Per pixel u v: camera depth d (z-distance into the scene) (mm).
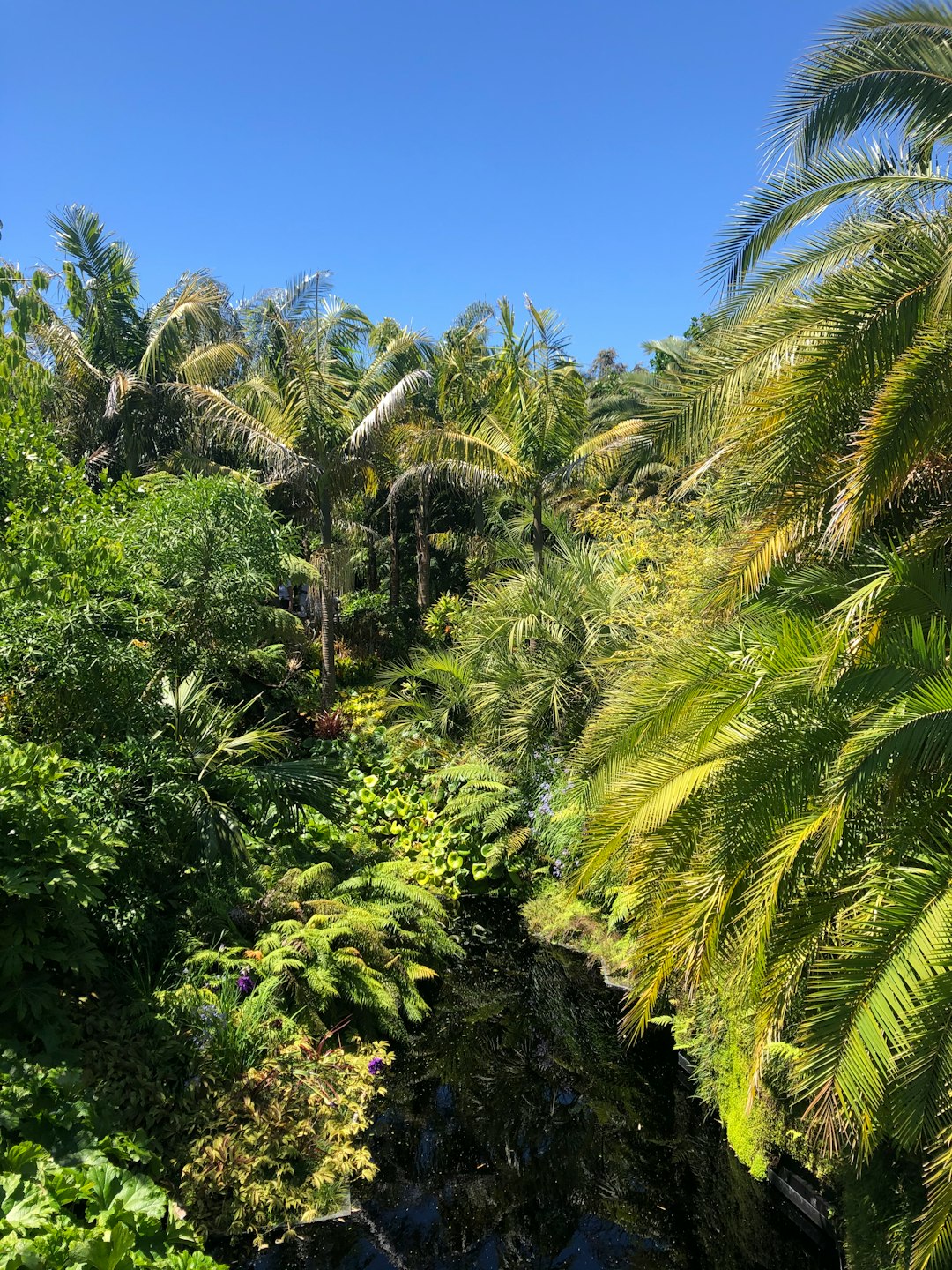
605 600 10594
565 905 9383
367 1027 6852
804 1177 5125
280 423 14227
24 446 6078
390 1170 5633
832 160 5730
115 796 5570
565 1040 7406
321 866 7906
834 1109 3305
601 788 4805
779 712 3945
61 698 5594
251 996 6141
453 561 23719
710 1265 4859
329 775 7770
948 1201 3008
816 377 4504
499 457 12836
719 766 4012
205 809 6637
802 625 4102
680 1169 5762
